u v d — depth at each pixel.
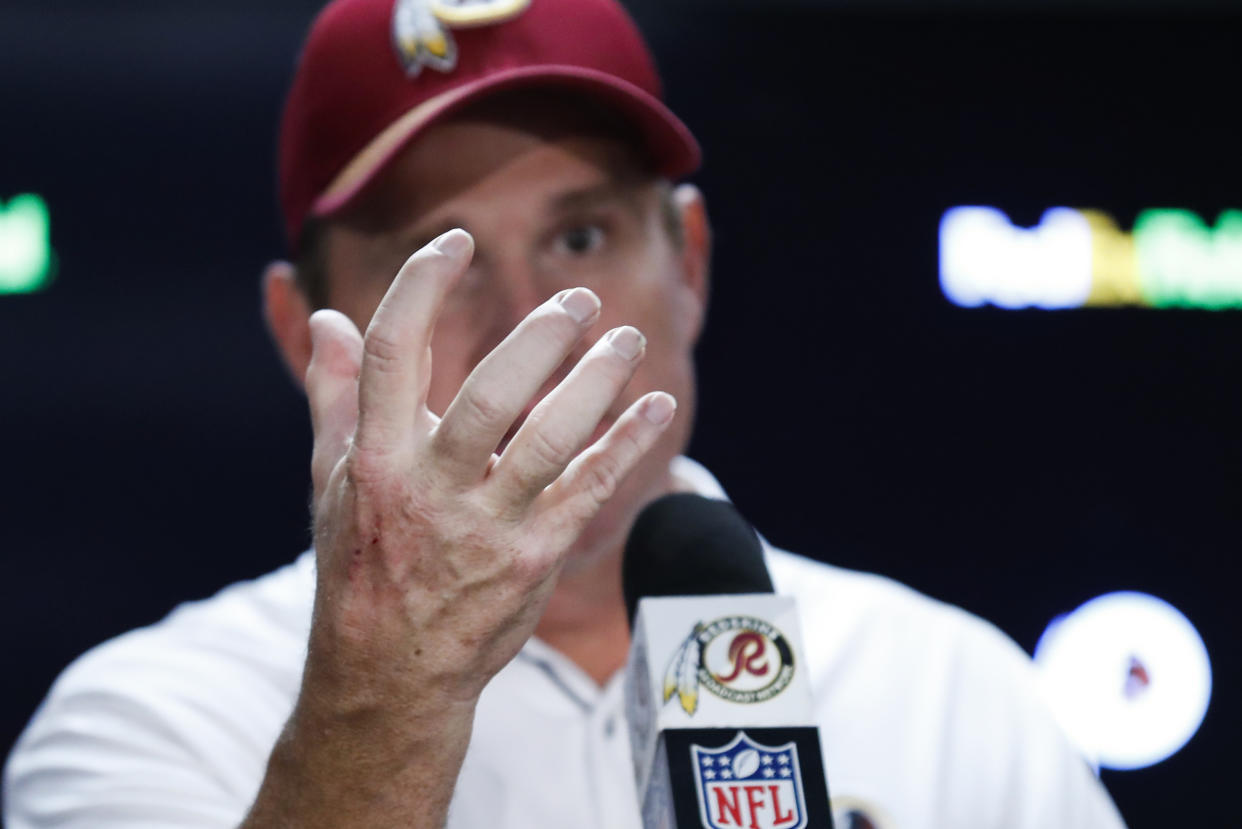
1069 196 12.58
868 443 12.42
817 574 6.38
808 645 5.96
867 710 5.79
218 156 11.95
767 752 3.51
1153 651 12.38
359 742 3.49
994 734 5.84
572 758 5.37
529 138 5.48
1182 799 12.21
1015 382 12.48
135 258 11.87
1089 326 12.55
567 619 5.60
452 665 3.45
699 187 12.39
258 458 11.89
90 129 11.84
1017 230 12.53
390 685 3.45
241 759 5.48
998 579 12.45
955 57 12.58
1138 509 12.45
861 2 12.49
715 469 12.35
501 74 5.44
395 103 5.54
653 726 3.58
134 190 11.88
